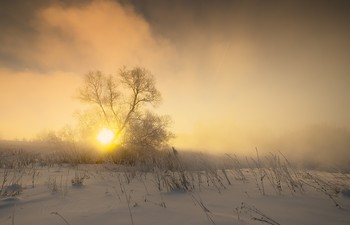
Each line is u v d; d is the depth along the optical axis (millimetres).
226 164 6828
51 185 4668
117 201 3424
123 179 5777
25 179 5516
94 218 2596
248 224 2346
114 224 2385
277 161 5730
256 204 3150
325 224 2369
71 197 3682
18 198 3512
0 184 4676
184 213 2754
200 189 4285
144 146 17609
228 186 4477
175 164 6910
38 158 12734
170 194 3920
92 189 4375
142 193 4027
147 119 18750
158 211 2848
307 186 4254
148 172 7328
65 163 11672
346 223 2395
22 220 2592
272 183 4543
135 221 2473
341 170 6055
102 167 9320
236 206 3078
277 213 2734
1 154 12789
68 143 17688
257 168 6402
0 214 2828
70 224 2412
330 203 3154
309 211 2805
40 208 3061
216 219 2504
